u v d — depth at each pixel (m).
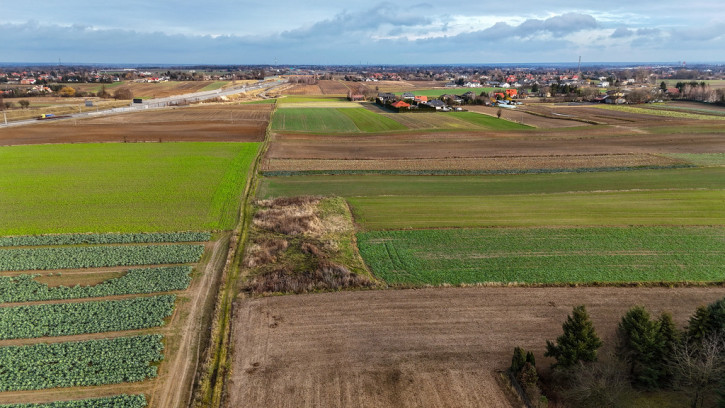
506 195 51.53
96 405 20.64
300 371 22.89
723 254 35.06
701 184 54.84
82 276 32.44
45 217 43.53
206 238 39.03
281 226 41.59
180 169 61.88
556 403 21.17
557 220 42.47
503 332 26.11
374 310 28.31
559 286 31.00
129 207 46.66
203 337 25.81
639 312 22.48
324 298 29.67
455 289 30.67
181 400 21.23
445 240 38.28
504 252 35.94
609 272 32.62
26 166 62.31
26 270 33.12
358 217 44.31
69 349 24.28
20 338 25.31
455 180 58.41
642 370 21.75
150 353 24.09
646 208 45.66
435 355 24.17
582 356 21.86
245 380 22.23
